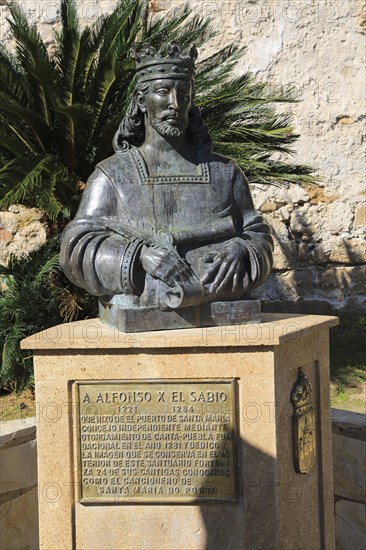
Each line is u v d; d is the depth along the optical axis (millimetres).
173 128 3059
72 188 5500
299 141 8367
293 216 8414
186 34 5703
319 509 3227
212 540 2914
